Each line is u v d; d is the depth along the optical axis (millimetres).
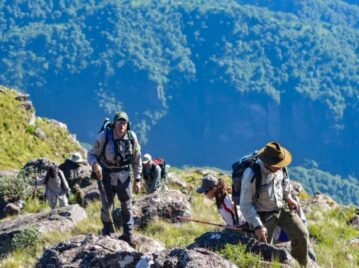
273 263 15406
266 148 16719
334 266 20031
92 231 25609
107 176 20875
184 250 15008
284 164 16531
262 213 16984
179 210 27656
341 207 35062
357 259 21734
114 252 16078
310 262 17734
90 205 34000
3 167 72500
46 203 41062
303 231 16984
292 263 15820
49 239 23812
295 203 17531
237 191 17844
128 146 20797
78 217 27266
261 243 16391
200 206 32312
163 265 14859
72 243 17438
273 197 16844
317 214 31141
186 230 26344
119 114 20734
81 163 44844
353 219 30438
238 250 15812
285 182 17453
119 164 20766
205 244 16594
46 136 85562
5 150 77125
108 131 20766
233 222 19078
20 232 23953
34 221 26578
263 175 16656
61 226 25500
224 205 19234
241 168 17766
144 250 20812
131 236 20922
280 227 17922
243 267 15422
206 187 19469
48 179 36594
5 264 20766
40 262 17094
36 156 79938
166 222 27172
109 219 21406
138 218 26844
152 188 36812
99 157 20984
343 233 27000
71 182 43156
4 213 39344
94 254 16375
